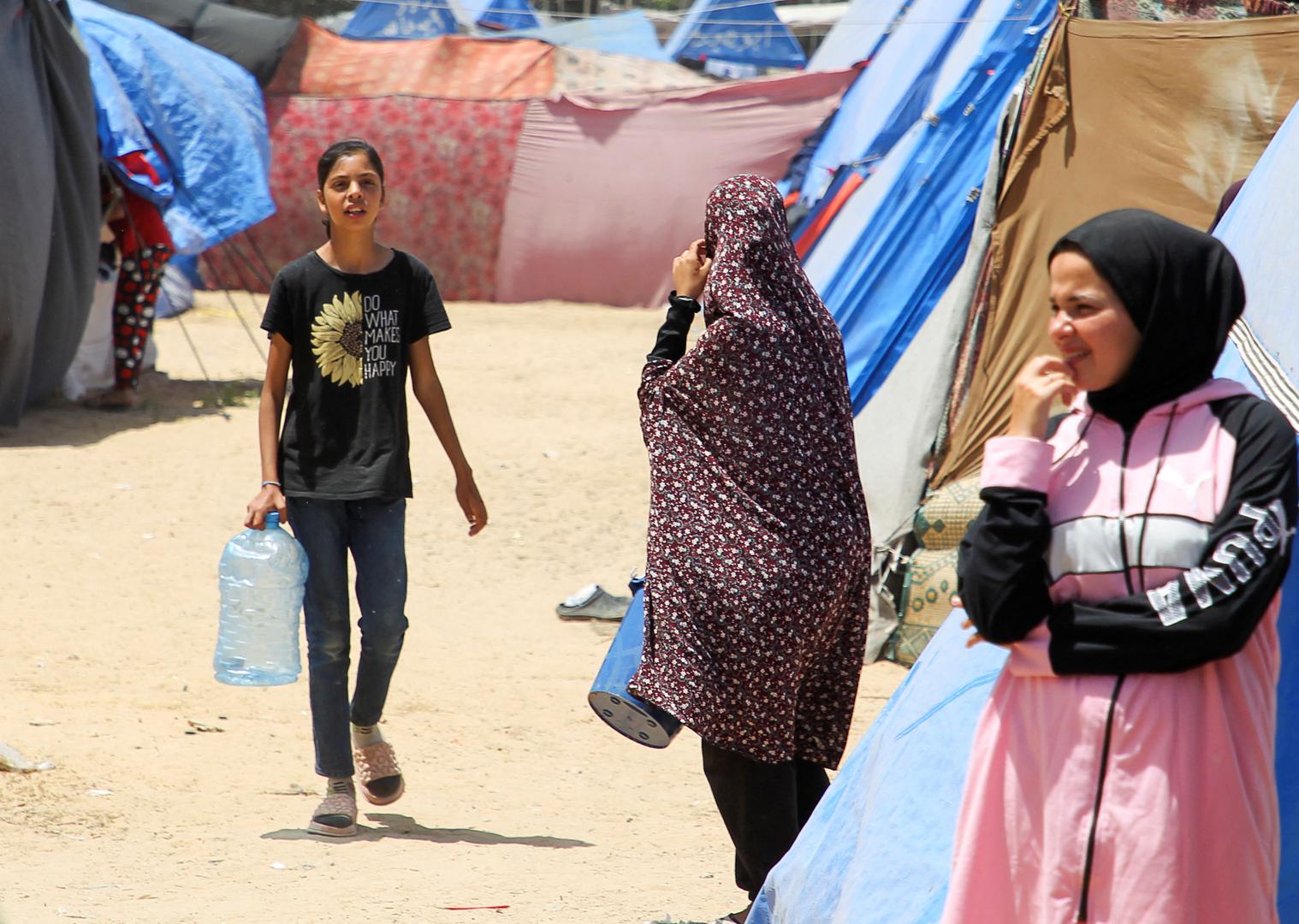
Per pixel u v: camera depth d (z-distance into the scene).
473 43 48.75
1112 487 4.54
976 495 15.20
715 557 7.36
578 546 18.92
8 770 10.72
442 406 10.08
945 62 22.73
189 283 40.66
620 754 12.22
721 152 46.12
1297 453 4.47
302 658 14.52
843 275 17.14
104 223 25.20
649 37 52.38
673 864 9.31
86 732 11.87
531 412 26.77
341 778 9.84
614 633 15.99
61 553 17.53
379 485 9.55
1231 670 4.48
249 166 26.86
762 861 7.48
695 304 8.03
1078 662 4.46
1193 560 4.38
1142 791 4.39
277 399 9.72
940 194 16.70
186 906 8.08
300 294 9.55
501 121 46.84
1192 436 4.49
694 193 46.41
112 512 19.30
